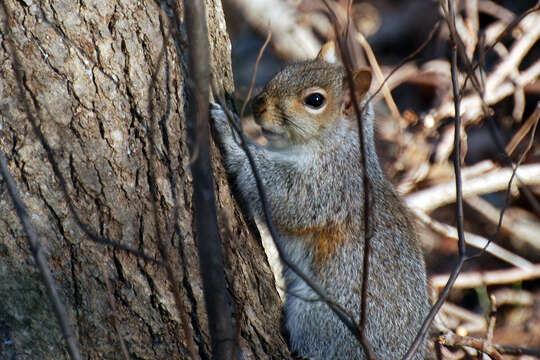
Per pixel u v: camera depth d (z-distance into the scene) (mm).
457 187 6711
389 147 13797
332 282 8422
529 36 13961
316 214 8664
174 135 6918
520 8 16156
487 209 13602
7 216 6070
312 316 8195
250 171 8336
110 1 6750
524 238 13641
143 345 6352
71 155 6355
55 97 6363
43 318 6086
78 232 6266
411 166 13148
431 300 9758
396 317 8461
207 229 5266
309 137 8656
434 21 17438
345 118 8820
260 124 8555
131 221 6500
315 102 8570
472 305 12930
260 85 16438
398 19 18109
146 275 6461
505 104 15000
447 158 13844
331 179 8719
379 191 9039
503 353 9906
